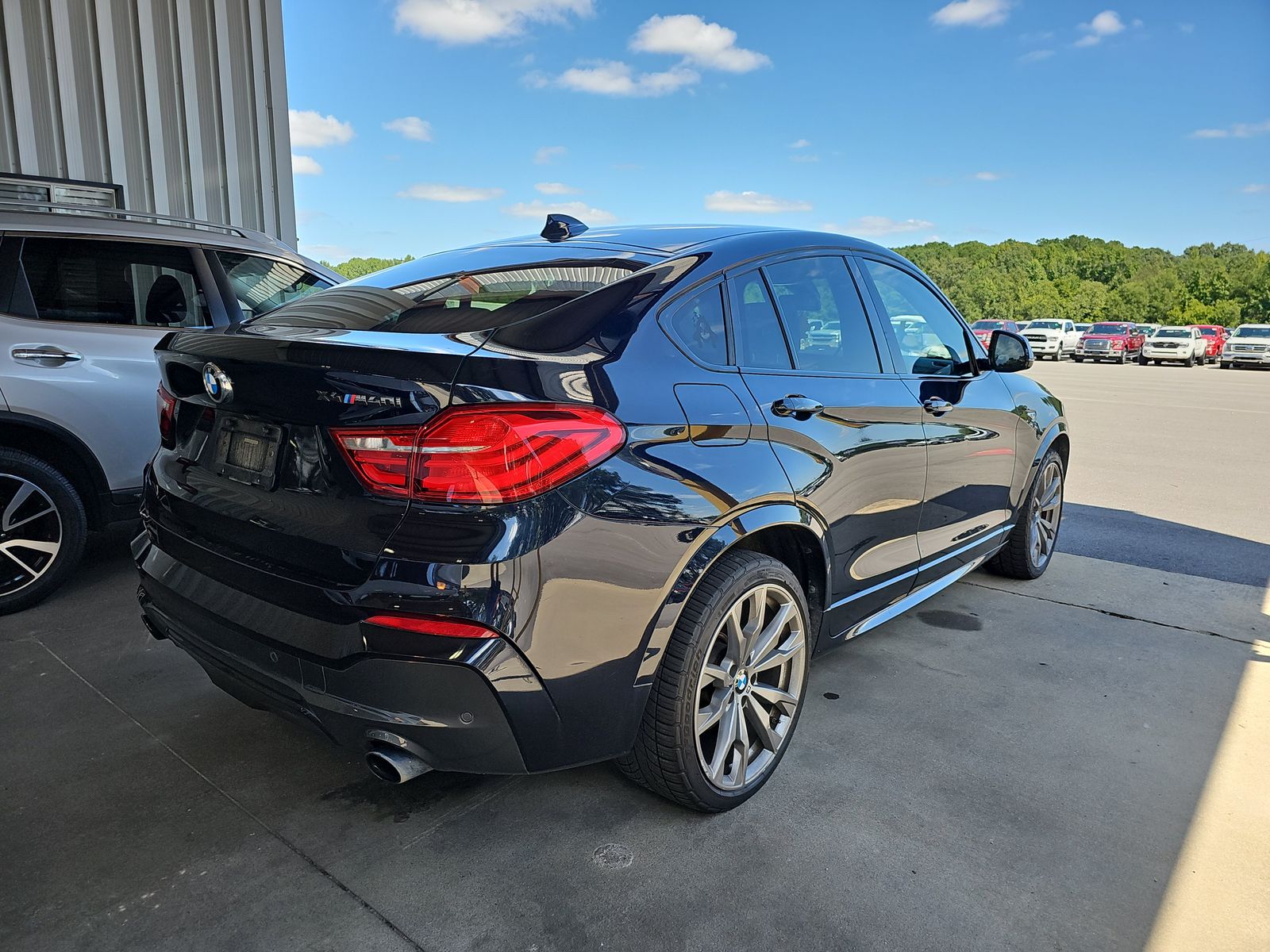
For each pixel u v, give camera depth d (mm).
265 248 4465
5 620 3443
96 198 7508
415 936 1809
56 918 1829
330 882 1971
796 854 2117
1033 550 4336
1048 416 4191
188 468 2258
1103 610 3998
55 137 7219
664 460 1978
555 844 2137
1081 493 6844
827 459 2459
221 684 2156
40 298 3588
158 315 3934
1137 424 11844
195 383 2219
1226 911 1965
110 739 2570
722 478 2100
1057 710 2959
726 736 2238
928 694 3057
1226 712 2980
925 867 2084
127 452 3775
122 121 7629
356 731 1803
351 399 1776
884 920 1896
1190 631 3750
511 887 1969
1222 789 2477
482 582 1711
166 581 2203
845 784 2451
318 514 1852
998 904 1960
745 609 2287
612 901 1930
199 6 8078
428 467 1717
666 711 2078
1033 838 2221
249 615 1945
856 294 2916
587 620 1848
